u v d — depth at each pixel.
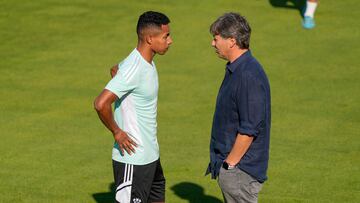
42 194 30.02
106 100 22.09
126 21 56.84
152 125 23.22
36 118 40.50
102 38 53.91
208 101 43.12
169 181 31.64
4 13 58.72
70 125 39.44
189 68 48.47
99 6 60.00
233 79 21.64
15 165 33.62
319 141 36.88
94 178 32.00
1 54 51.31
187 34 54.19
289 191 30.44
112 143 36.78
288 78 46.44
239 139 21.50
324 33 54.47
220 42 21.77
